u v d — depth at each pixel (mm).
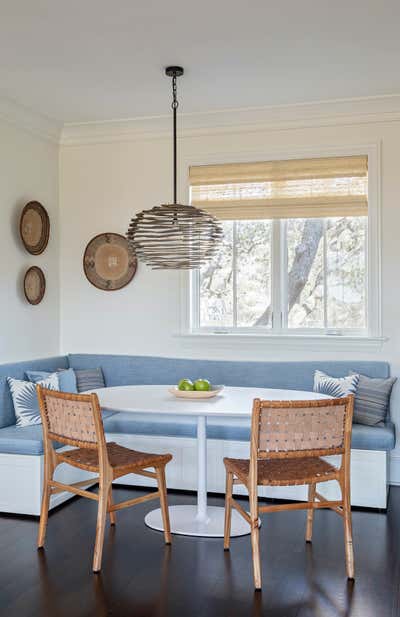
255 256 4488
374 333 4164
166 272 4590
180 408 2896
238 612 2344
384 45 3232
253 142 4395
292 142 4320
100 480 2719
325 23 2977
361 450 3557
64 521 3346
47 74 3613
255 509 2559
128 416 4012
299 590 2527
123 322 4691
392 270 4125
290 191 4332
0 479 3475
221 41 3174
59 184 4801
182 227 3266
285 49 3275
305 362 4199
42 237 4527
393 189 4125
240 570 2713
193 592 2506
